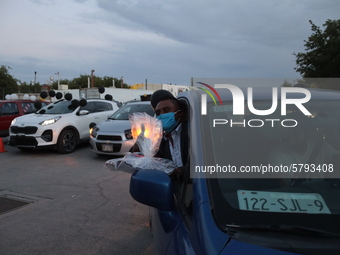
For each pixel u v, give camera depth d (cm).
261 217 153
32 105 1285
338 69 1252
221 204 160
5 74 4716
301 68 1336
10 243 388
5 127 1163
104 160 859
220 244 141
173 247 168
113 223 444
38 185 634
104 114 1107
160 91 255
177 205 194
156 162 219
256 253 134
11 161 857
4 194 579
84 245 381
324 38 1267
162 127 227
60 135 934
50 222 450
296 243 138
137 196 189
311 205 162
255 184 175
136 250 368
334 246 138
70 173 725
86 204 521
